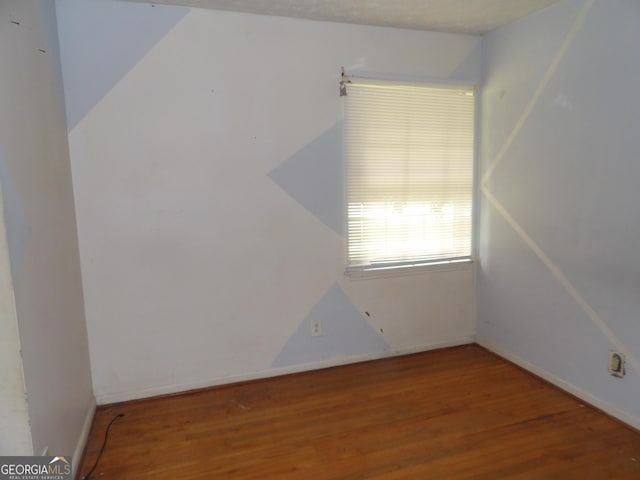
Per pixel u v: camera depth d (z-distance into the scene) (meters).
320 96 2.86
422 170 3.18
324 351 3.10
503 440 2.22
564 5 2.52
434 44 3.08
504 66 3.00
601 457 2.06
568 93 2.53
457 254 3.38
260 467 2.04
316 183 2.92
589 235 2.46
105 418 2.49
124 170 2.53
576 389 2.61
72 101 2.40
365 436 2.28
